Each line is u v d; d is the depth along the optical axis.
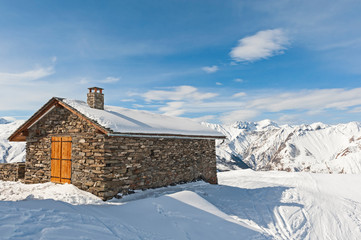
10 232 4.61
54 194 10.51
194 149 15.80
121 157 11.32
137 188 11.93
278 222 9.97
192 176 15.42
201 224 7.87
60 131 12.41
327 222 10.62
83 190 11.09
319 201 13.56
